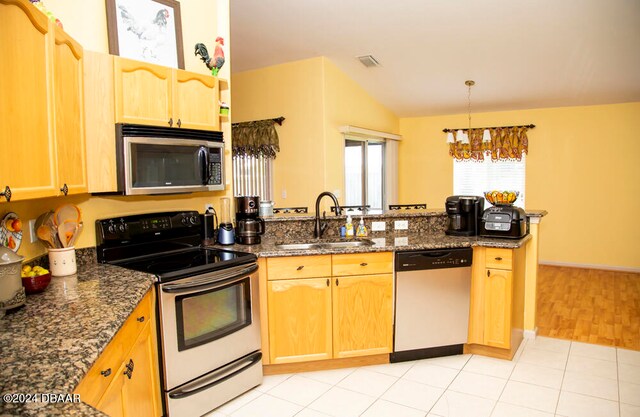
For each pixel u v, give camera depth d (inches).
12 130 57.5
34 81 63.1
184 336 89.7
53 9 91.2
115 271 89.4
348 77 210.8
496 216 124.6
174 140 101.6
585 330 145.8
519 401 99.7
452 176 270.5
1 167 55.0
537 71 193.5
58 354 48.5
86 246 98.1
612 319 157.1
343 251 111.6
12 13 57.1
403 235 135.6
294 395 103.3
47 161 67.1
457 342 122.5
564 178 247.0
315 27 163.8
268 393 104.3
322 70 190.7
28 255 83.4
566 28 154.3
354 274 113.3
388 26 161.5
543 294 191.6
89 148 86.8
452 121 268.4
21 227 80.4
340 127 203.5
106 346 53.2
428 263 116.5
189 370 91.0
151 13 109.2
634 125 231.6
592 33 156.1
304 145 199.3
